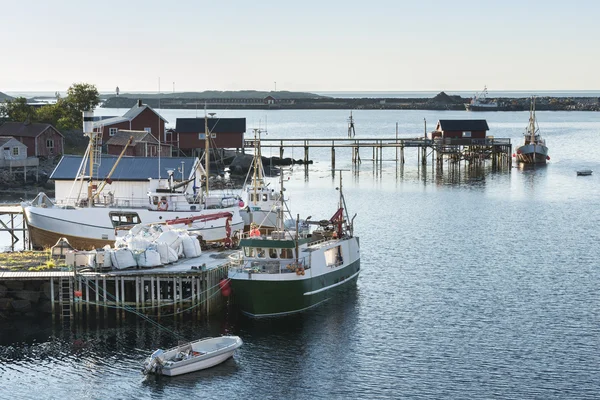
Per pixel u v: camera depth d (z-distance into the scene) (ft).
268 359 164.86
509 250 260.21
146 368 156.76
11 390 151.12
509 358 165.48
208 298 185.98
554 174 482.69
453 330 181.16
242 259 193.88
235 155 473.67
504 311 194.39
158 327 181.06
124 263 188.96
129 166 257.75
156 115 451.94
